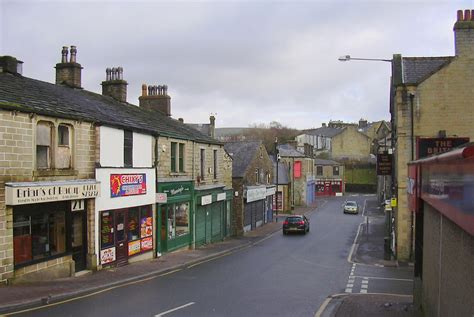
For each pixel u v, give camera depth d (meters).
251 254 25.72
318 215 55.06
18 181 14.60
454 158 5.88
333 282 17.66
